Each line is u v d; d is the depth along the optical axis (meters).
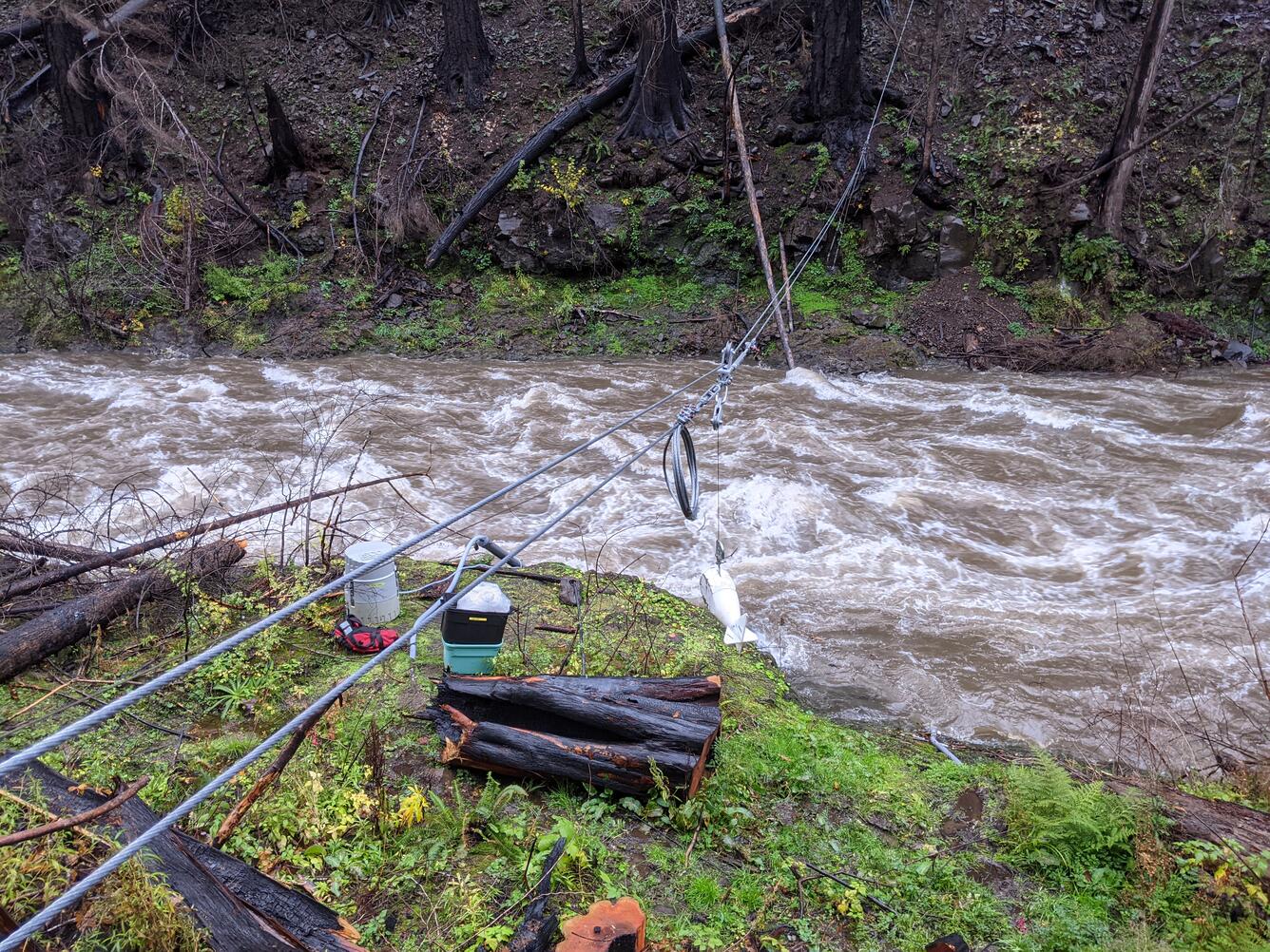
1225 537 8.57
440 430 11.57
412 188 17.47
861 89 17.06
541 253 17.11
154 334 15.75
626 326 16.39
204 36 19.73
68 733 2.09
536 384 13.54
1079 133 16.70
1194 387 13.38
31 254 16.56
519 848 3.85
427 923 3.45
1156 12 14.56
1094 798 4.38
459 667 5.07
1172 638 6.87
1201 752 5.55
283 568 6.61
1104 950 3.64
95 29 16.75
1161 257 15.90
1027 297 15.84
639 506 9.20
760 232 15.01
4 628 5.56
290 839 3.82
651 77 17.20
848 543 8.45
